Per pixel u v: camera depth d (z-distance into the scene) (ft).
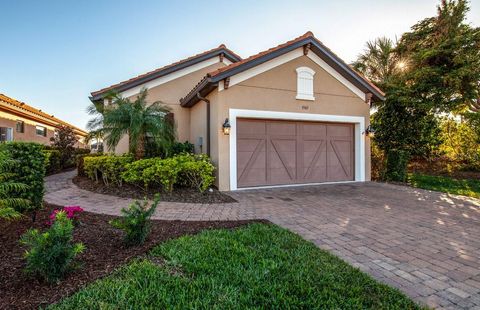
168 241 12.87
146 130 27.63
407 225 17.16
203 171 26.09
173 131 31.12
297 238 14.02
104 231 14.07
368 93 36.45
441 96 41.16
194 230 15.06
